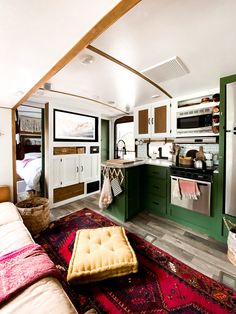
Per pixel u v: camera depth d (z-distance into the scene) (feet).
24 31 2.72
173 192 8.34
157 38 4.01
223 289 4.68
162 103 9.86
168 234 7.51
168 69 5.74
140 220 8.82
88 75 6.16
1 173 8.12
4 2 2.18
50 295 3.05
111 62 5.17
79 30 2.73
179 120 9.08
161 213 9.20
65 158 10.96
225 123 6.57
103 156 15.31
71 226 8.07
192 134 8.65
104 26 2.64
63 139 10.83
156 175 9.28
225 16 3.30
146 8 3.07
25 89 5.59
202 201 7.39
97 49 4.46
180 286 4.81
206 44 4.28
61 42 3.06
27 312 2.72
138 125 11.32
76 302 4.37
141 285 4.85
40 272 3.45
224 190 6.81
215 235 7.15
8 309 2.77
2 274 3.41
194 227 7.86
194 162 8.18
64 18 2.46
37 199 8.64
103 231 6.58
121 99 9.57
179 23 3.50
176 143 9.80
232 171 6.47
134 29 3.66
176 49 4.51
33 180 11.19
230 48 4.47
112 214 9.29
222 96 6.57
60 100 9.79
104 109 12.30
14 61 3.74
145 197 9.92
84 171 12.27
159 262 5.76
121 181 8.76
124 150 14.80
